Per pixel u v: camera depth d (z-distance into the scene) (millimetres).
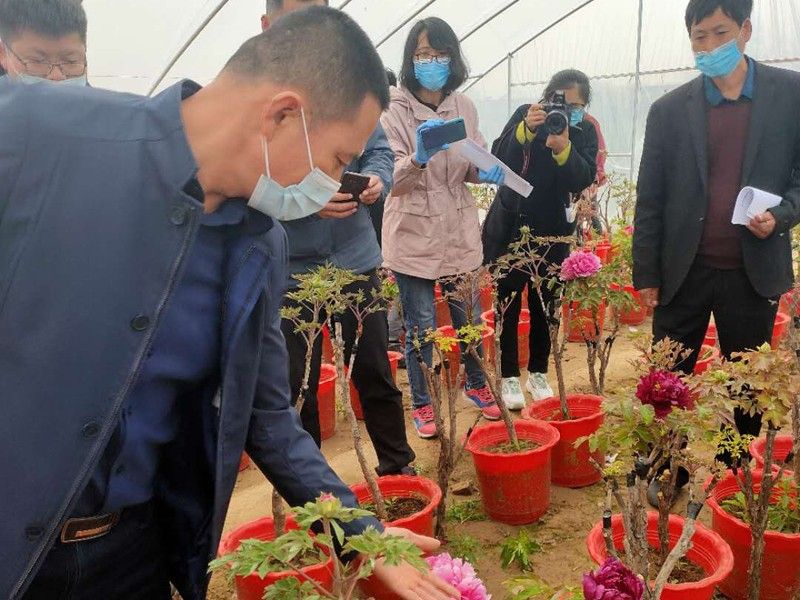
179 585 1774
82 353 1273
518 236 4270
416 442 4180
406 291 3910
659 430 1945
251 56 1364
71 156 1273
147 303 1303
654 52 10656
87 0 6371
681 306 3121
